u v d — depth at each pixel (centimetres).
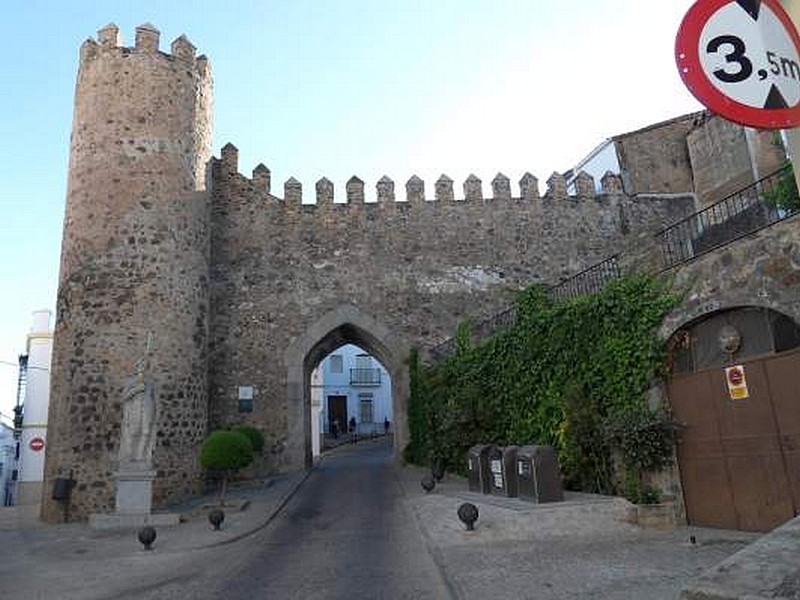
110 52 1755
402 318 2133
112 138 1695
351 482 1783
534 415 1338
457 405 1611
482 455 1316
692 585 430
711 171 2056
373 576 789
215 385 2019
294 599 697
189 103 1822
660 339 1045
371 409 4759
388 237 2203
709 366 983
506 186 2291
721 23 364
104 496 1476
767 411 888
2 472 3606
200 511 1362
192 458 1659
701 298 977
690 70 350
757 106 356
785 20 383
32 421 2678
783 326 871
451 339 2027
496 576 718
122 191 1666
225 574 837
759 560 433
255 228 2156
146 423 1359
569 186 2600
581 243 2250
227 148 2209
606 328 1154
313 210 2203
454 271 2189
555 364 1288
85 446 1502
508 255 2219
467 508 977
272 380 2041
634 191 2331
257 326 2077
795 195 984
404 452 2042
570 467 1201
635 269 1230
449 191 2272
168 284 1673
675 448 1030
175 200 1728
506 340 1480
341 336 2270
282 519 1295
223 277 2100
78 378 1545
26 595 763
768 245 873
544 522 980
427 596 684
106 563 943
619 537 918
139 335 1599
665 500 1023
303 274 2138
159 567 902
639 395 1074
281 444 1997
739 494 925
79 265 1623
